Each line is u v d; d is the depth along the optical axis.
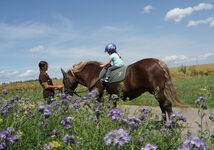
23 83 24.08
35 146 3.51
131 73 6.19
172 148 3.36
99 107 4.72
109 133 2.35
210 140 3.47
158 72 5.79
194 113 7.54
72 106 4.96
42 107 3.91
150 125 3.86
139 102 10.91
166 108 5.73
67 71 7.96
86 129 4.02
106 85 6.54
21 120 3.97
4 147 2.61
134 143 3.08
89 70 7.34
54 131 3.55
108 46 6.93
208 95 4.45
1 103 5.56
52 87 6.84
